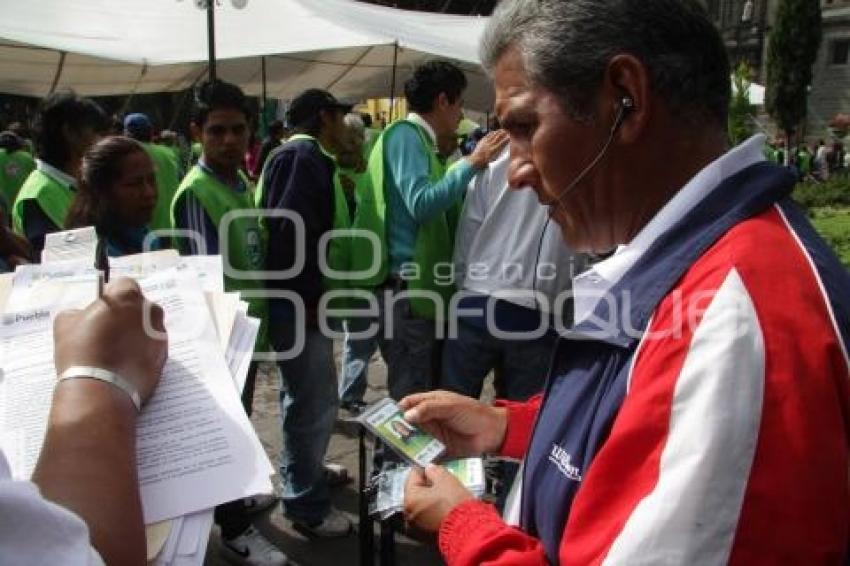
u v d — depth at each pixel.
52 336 0.98
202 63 7.31
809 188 17.20
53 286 1.09
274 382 4.52
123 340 0.88
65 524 0.61
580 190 0.94
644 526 0.72
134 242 2.28
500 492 2.56
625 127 0.88
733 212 0.85
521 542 0.95
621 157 0.91
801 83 24.77
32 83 7.62
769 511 0.69
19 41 5.64
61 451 0.75
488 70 1.01
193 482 0.83
